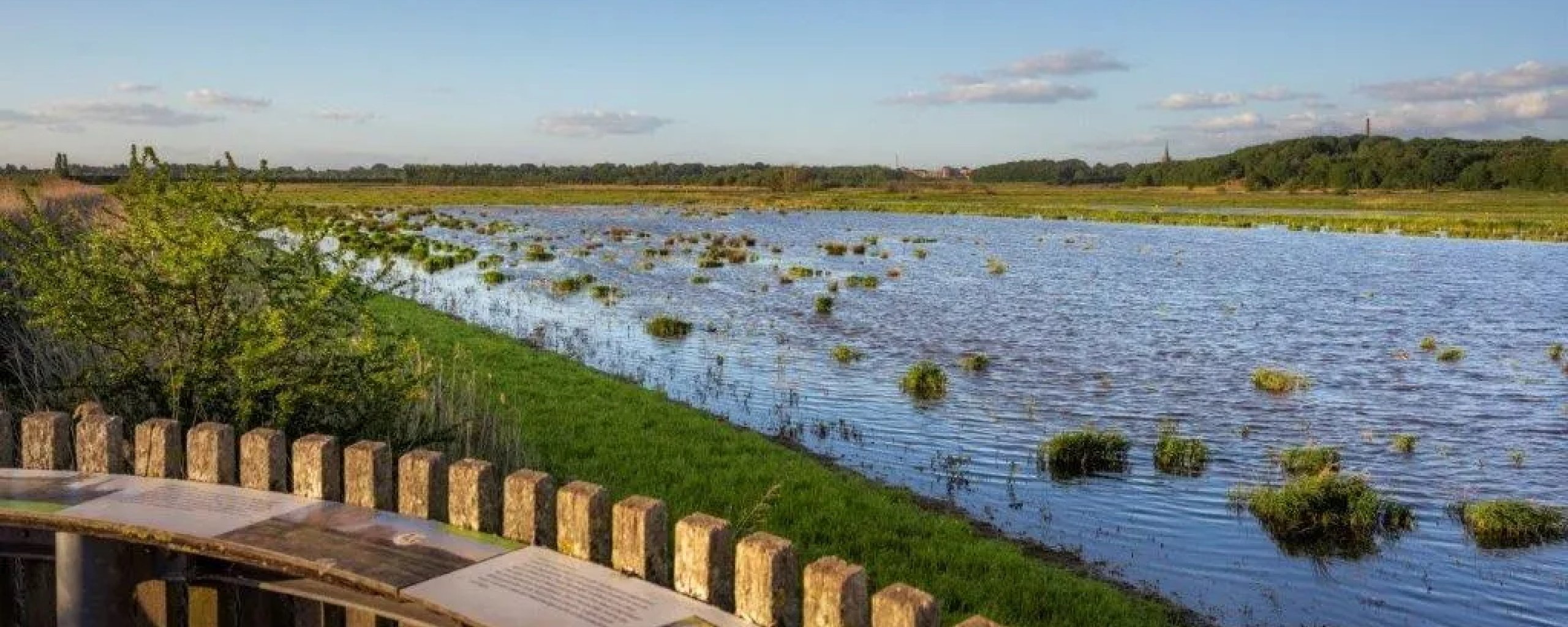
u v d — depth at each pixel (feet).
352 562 12.57
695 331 101.45
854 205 456.04
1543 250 214.48
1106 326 108.27
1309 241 243.40
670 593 11.83
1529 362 90.27
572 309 115.75
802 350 92.07
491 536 13.67
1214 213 387.34
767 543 11.44
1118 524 47.55
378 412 30.58
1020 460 57.77
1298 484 49.85
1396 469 57.57
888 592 10.26
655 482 44.60
